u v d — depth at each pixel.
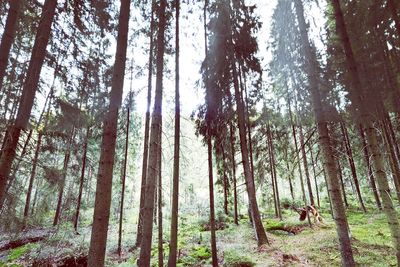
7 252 11.66
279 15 7.23
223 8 11.74
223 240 13.39
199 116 11.42
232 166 16.55
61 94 13.09
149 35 12.34
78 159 14.66
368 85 7.28
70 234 14.42
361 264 8.09
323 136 5.52
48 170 8.84
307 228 14.15
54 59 9.11
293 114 16.97
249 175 12.33
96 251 3.70
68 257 10.41
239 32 12.48
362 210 17.41
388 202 5.02
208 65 11.51
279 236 13.55
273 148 18.31
